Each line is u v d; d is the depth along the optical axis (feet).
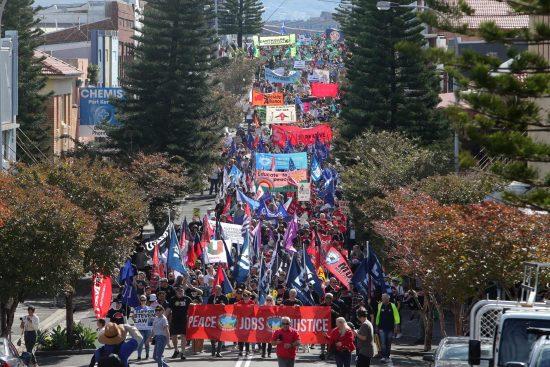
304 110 614.34
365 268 188.85
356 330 164.76
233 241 229.25
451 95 353.72
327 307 179.42
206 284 201.77
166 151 363.15
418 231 162.40
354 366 174.60
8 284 171.12
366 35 345.10
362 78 348.38
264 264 211.41
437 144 308.81
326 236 232.32
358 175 261.03
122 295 198.29
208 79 379.96
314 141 429.79
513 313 95.66
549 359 86.79
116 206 202.08
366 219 243.81
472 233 152.66
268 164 334.85
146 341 177.99
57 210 171.83
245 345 186.39
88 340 193.26
